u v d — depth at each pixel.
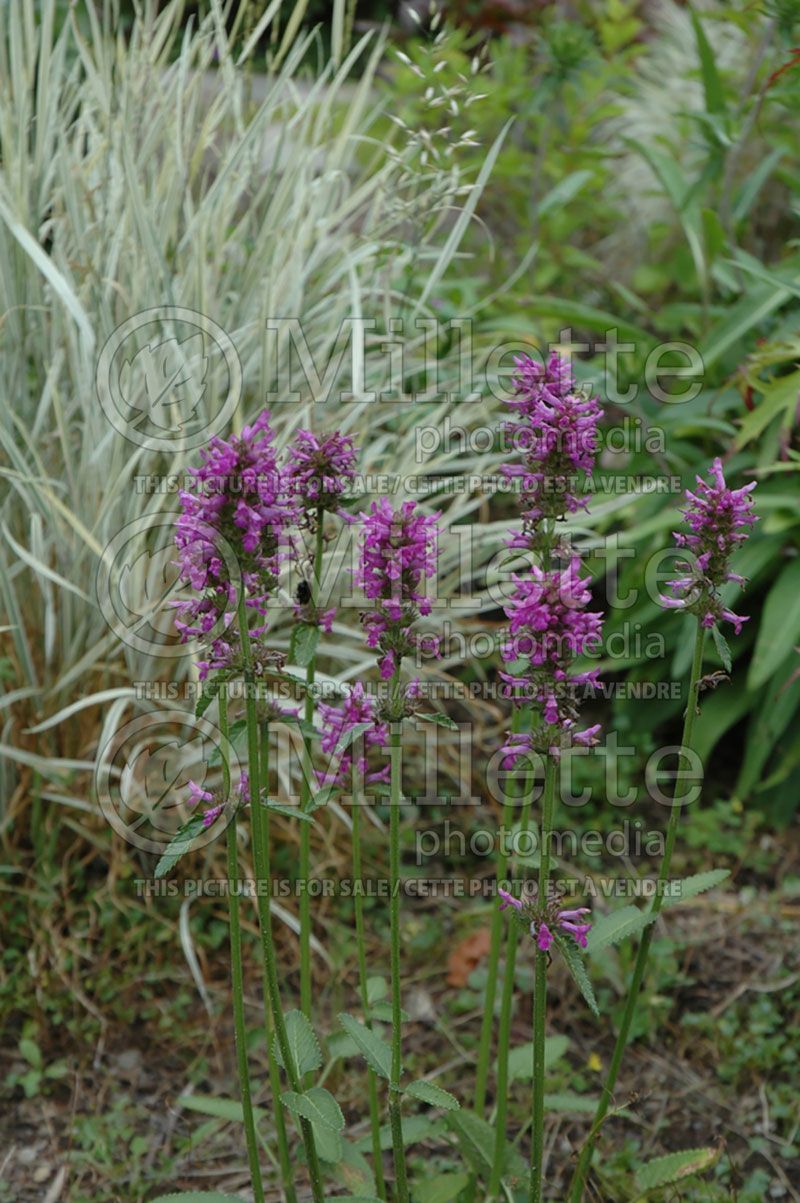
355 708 1.68
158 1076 2.41
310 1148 1.61
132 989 2.55
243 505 1.36
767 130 4.06
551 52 3.67
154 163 3.07
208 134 2.99
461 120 4.08
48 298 2.80
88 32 4.61
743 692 3.23
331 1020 2.51
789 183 3.50
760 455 3.20
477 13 5.14
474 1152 1.92
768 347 2.93
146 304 2.76
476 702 3.09
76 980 2.49
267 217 2.96
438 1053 2.49
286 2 5.48
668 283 4.28
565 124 4.25
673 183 3.50
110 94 2.99
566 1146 2.27
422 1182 1.90
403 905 2.83
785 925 2.80
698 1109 2.35
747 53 4.38
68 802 2.57
